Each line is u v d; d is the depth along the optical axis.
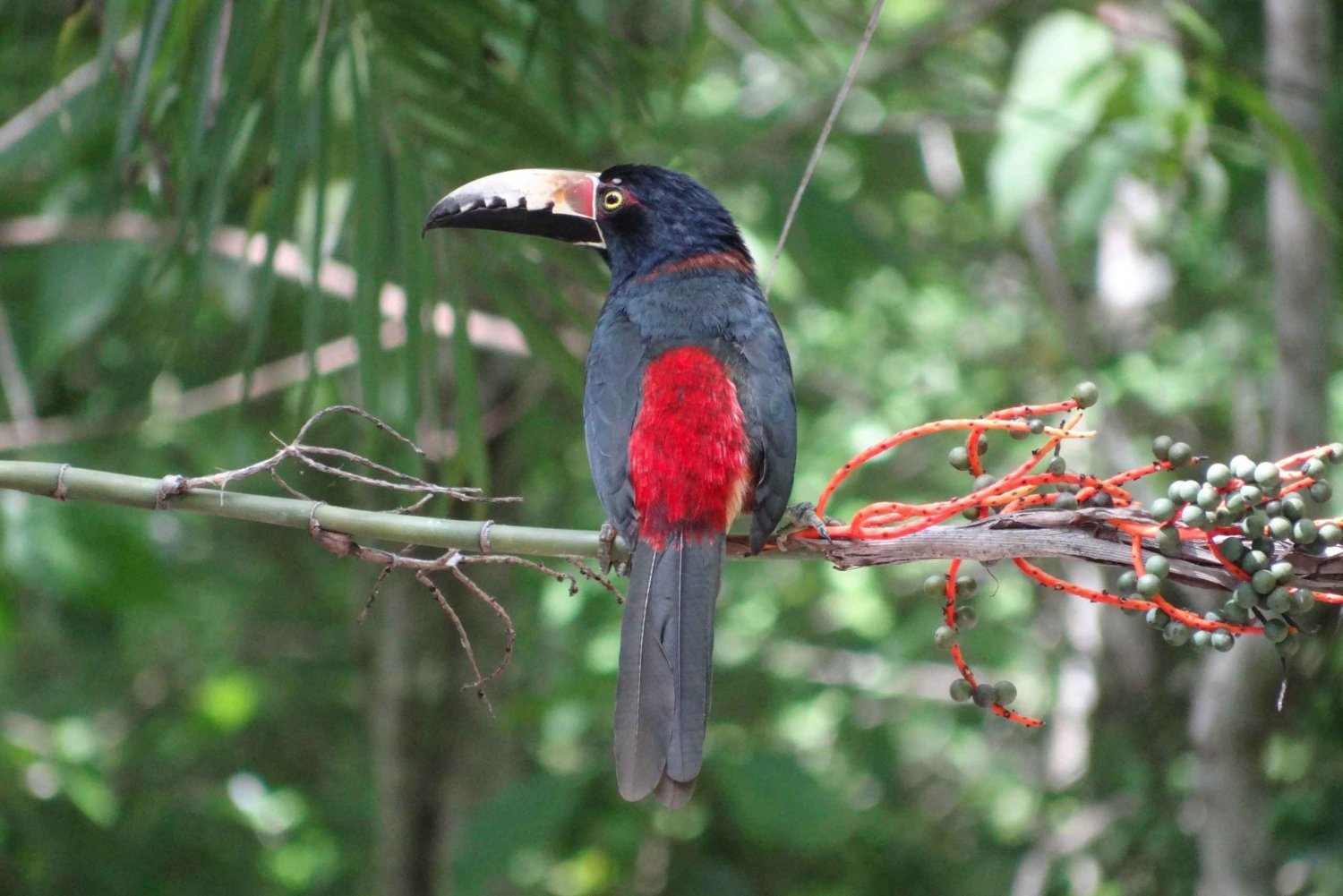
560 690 12.89
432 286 7.98
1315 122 11.02
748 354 6.84
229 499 5.31
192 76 8.11
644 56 9.10
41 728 14.08
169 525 15.27
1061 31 11.48
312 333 7.51
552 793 12.20
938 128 15.60
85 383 14.05
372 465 5.29
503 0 8.83
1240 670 10.39
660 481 6.10
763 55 14.24
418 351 7.80
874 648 17.66
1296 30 11.05
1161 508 4.98
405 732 13.30
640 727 5.59
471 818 12.36
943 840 17.25
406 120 8.29
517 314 8.48
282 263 10.88
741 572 17.41
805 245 14.02
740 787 12.23
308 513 5.32
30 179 12.66
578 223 7.84
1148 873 12.12
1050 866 13.52
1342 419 12.11
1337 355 12.92
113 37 7.26
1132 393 13.79
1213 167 12.20
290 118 7.57
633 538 6.18
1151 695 13.45
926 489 16.92
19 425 11.60
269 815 15.16
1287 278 10.63
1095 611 15.79
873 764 18.23
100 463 13.16
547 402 15.73
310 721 17.25
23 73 12.43
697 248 7.72
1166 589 12.92
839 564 5.71
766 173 14.06
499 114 8.45
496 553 5.40
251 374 7.42
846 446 15.72
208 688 15.48
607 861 15.33
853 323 17.27
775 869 15.91
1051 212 15.62
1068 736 15.64
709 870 15.03
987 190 16.53
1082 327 14.64
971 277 18.97
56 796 13.59
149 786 15.66
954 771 19.27
